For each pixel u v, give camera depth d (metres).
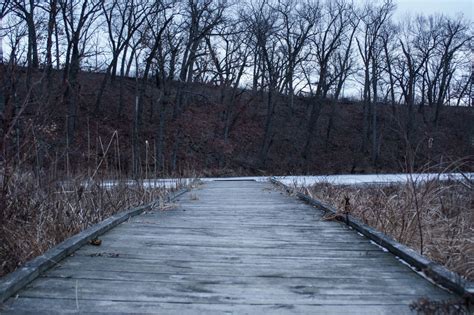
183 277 3.53
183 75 29.58
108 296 3.03
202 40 31.16
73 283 3.29
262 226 6.08
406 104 39.28
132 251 4.38
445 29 39.91
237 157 29.48
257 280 3.48
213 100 34.34
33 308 2.78
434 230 5.27
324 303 2.97
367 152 33.59
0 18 10.40
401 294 3.15
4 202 4.37
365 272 3.72
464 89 38.84
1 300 2.83
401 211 5.77
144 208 7.44
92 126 25.34
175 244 4.77
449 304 2.83
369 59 35.78
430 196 6.16
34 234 4.50
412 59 39.31
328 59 35.59
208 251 4.46
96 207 6.23
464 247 4.57
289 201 9.52
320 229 5.85
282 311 2.82
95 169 6.62
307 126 35.53
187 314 2.76
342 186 12.54
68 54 21.03
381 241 4.74
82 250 4.34
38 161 5.57
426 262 3.67
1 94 5.57
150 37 26.62
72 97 18.78
